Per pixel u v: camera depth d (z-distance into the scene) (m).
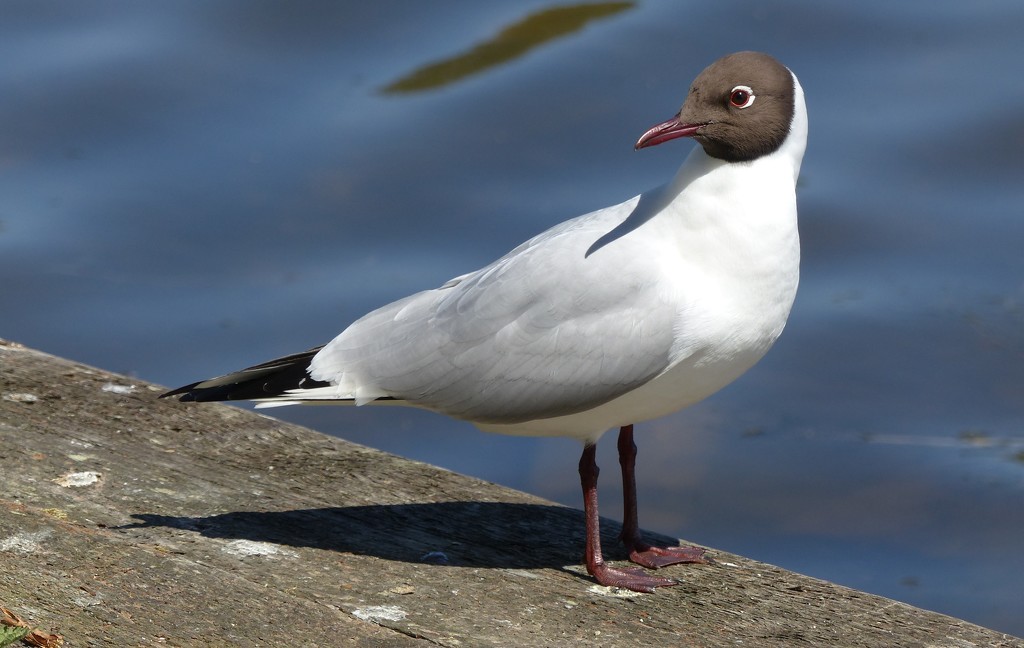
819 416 16.94
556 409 9.45
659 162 20.20
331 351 9.81
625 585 8.84
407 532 9.24
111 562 8.41
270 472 9.84
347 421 17.06
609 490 15.80
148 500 9.23
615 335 9.20
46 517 8.84
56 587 8.09
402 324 9.74
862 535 15.26
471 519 9.52
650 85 21.28
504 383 9.45
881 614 8.56
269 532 9.00
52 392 10.50
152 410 10.44
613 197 19.70
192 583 8.28
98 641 7.62
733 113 9.02
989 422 16.84
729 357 9.30
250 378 9.73
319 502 9.48
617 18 22.66
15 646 7.46
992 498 15.67
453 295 9.69
